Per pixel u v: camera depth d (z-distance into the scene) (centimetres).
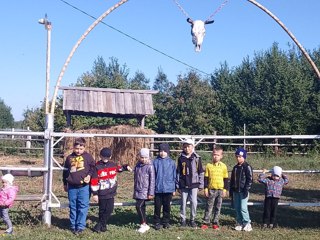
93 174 885
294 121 3241
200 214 1082
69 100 2272
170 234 871
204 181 940
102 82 4234
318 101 3244
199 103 3688
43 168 923
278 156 2534
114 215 1056
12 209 1068
